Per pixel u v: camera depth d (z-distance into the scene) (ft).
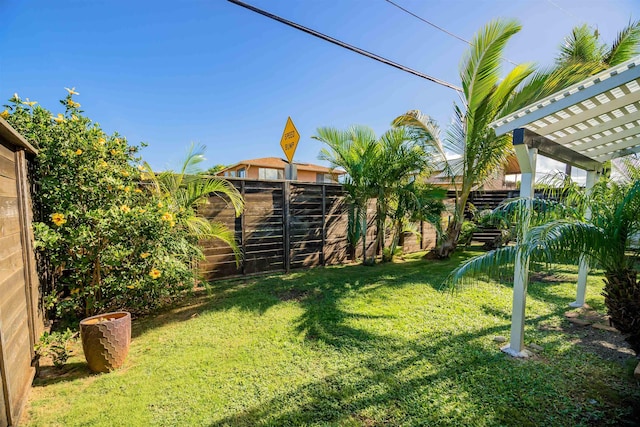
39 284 9.50
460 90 23.61
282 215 20.44
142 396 7.35
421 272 19.89
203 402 7.10
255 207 19.26
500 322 11.54
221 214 18.04
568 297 14.39
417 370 8.31
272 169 57.67
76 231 9.95
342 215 23.79
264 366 8.63
